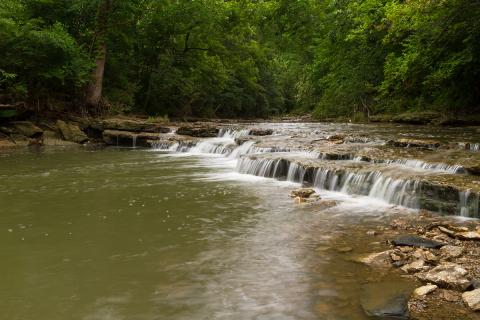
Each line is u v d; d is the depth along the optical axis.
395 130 19.67
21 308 4.70
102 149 20.97
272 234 7.13
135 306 4.71
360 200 9.54
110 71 31.47
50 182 11.96
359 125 24.52
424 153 12.21
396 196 9.15
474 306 4.39
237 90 49.66
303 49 39.31
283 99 66.25
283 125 26.20
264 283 5.24
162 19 33.72
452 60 18.95
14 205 9.27
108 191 10.69
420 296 4.70
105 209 8.89
